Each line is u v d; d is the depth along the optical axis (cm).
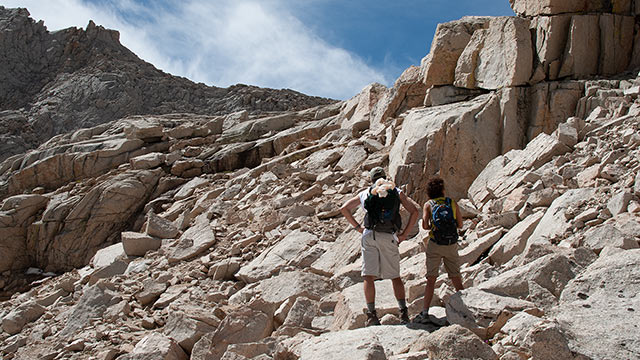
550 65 1062
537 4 1128
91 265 1217
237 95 4288
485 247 687
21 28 4612
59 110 4019
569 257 474
